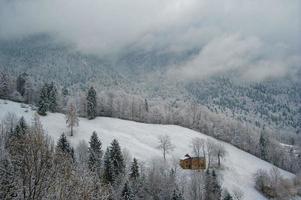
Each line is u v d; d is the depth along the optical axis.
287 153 185.75
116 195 68.62
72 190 17.78
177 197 79.06
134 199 74.69
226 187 115.50
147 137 152.88
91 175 20.03
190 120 195.00
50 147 18.86
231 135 184.88
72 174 18.47
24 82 184.25
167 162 115.62
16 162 17.02
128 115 185.25
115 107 184.50
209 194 95.06
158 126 175.62
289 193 123.88
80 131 140.00
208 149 133.88
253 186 126.12
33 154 16.91
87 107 168.75
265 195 121.19
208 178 99.50
